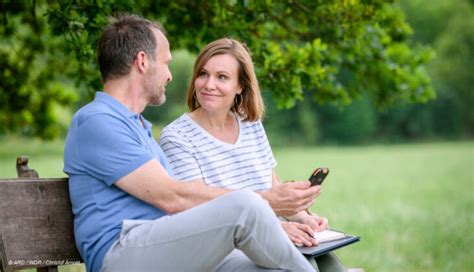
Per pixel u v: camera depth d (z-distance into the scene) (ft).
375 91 28.89
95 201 14.48
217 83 17.28
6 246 13.78
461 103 174.29
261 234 13.76
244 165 17.62
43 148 123.34
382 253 37.35
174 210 14.55
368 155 127.65
